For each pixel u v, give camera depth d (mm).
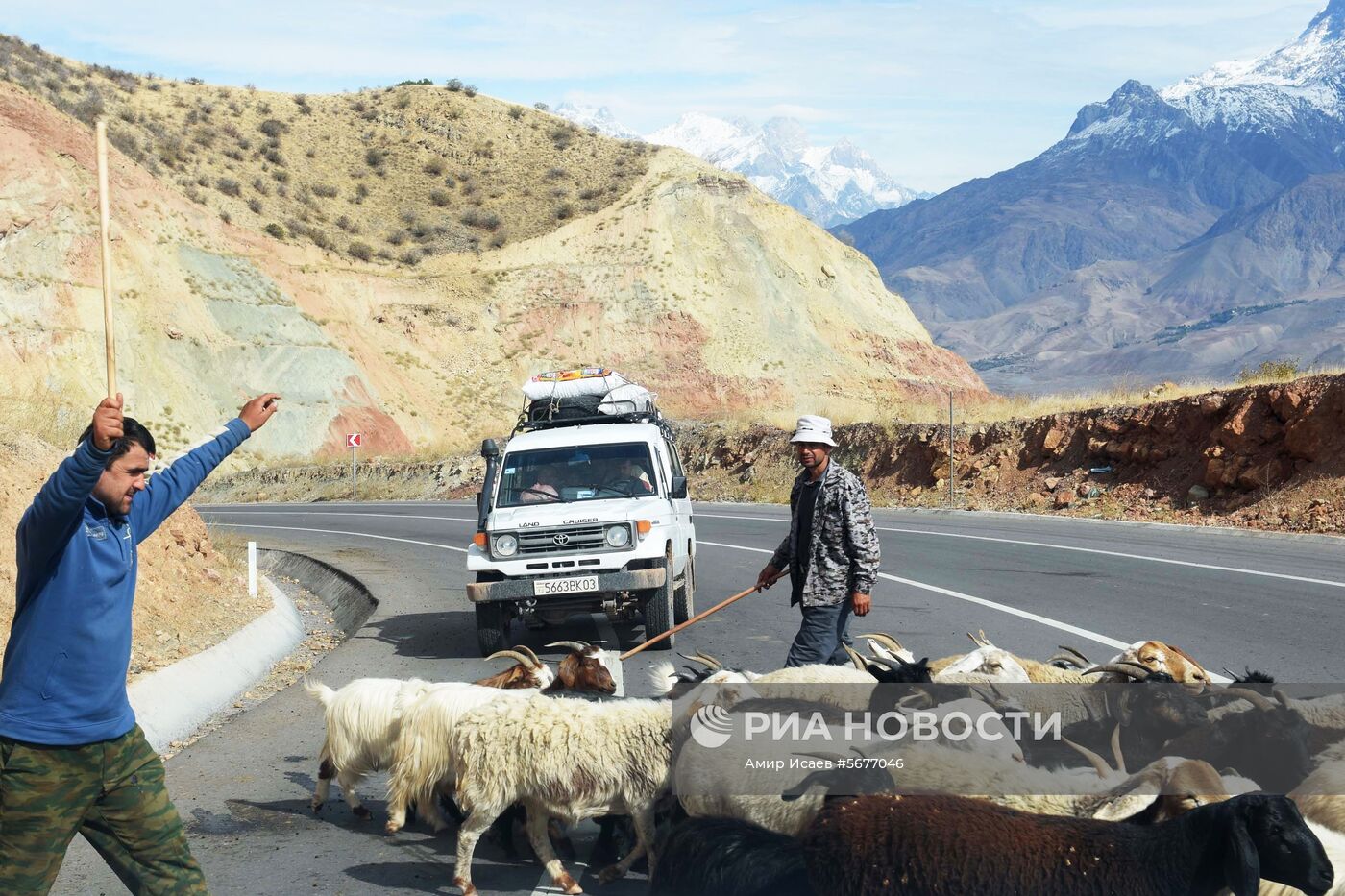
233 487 55344
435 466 49625
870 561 7707
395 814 6723
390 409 68188
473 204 93188
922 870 3867
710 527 26531
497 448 14008
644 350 80438
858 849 3938
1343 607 12922
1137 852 3865
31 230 59594
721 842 4531
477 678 11320
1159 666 7008
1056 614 13266
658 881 4754
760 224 91625
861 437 35188
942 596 14977
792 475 36375
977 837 3895
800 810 4879
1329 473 21406
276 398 4945
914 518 27000
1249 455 23188
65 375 56281
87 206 62844
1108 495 25688
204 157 86875
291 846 6676
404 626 14906
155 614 13234
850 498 7742
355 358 69188
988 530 23297
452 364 75062
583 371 16047
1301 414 22234
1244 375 28422
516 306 80375
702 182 92688
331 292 73438
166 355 61156
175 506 4605
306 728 9508
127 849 4477
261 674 12648
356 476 51719
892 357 87938
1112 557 18219
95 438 4082
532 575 12477
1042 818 4066
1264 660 10203
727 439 40250
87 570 4254
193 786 7930
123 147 78625
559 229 88375
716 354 81500
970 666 7012
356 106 105875
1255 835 3705
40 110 65625
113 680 4340
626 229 88062
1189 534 21031
